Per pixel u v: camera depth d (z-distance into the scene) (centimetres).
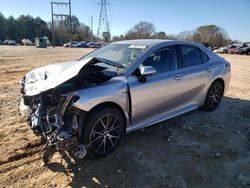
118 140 400
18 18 10012
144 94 414
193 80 507
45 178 337
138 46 462
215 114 581
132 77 404
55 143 341
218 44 7838
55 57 2139
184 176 349
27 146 410
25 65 1441
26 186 321
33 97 372
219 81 591
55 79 357
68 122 350
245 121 548
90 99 347
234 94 784
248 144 446
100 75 395
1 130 463
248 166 378
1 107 588
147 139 447
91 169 357
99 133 372
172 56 476
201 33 8088
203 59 548
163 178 344
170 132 477
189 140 450
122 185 328
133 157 389
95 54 500
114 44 520
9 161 370
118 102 381
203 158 395
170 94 462
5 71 1170
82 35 9494
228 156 403
